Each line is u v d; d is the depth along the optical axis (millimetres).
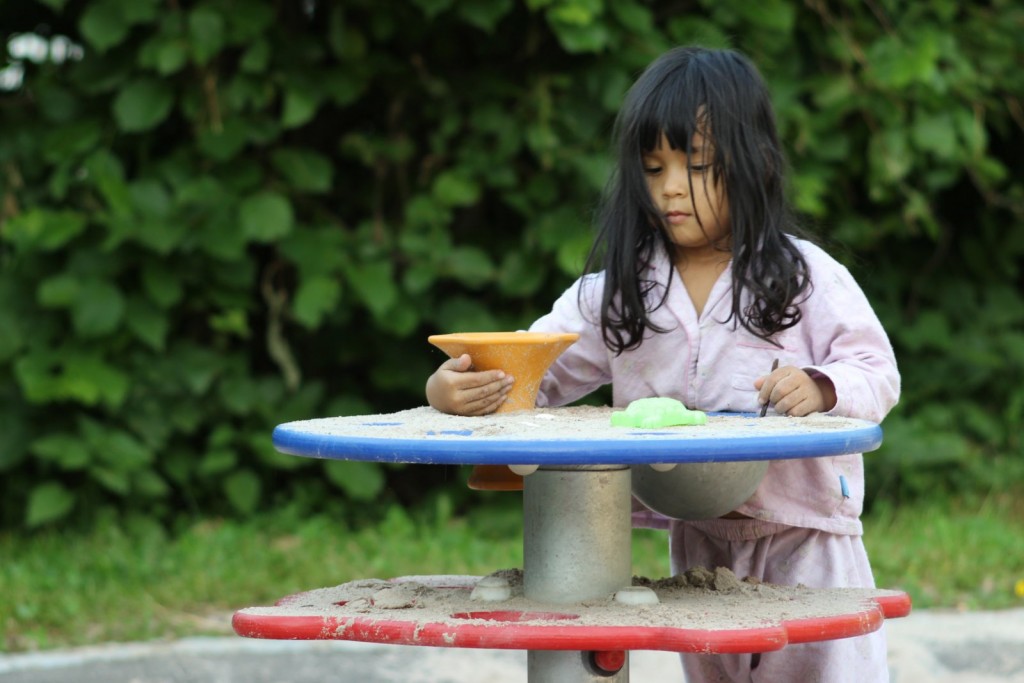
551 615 4566
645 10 11922
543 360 5332
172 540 12086
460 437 4312
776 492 5617
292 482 12953
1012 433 14398
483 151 12633
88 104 12352
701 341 5703
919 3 13367
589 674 4738
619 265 5785
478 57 12961
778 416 5172
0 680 8266
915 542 11867
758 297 5512
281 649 9047
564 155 12273
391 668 8781
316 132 13312
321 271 12125
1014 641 9133
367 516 12953
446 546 11781
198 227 11836
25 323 11922
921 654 8797
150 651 8914
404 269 12734
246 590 10445
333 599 5031
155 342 11859
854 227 13305
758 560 5773
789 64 12766
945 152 12695
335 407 12922
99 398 12008
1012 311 14438
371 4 12227
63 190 11867
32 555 11258
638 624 4379
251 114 12273
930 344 13945
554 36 12477
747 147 5500
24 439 11953
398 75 12727
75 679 8336
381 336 13055
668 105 5469
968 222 14703
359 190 13328
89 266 11859
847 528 5688
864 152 13336
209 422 12633
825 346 5555
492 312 13125
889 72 12594
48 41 12703
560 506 4898
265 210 11797
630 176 5613
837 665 5496
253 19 11711
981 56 13602
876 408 5227
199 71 12023
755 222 5508
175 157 12148
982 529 12297
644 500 5512
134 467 11695
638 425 4680
